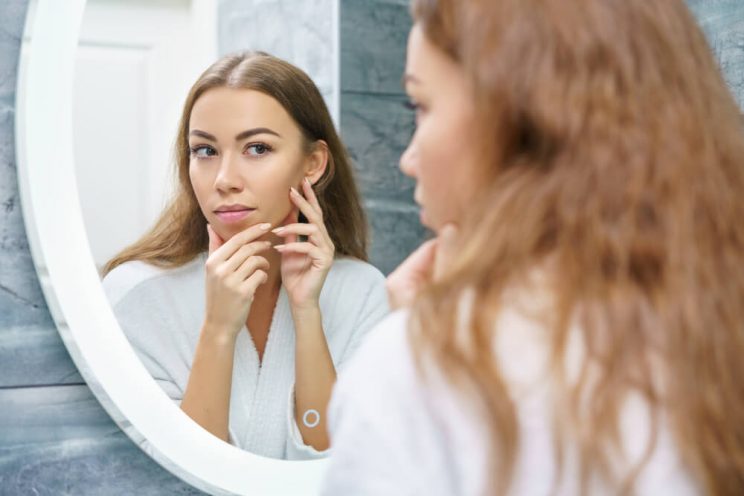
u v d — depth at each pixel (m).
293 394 0.98
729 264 0.48
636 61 0.47
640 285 0.45
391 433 0.45
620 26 0.47
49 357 0.88
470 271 0.45
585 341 0.44
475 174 0.49
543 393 0.44
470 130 0.48
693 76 0.49
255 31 0.95
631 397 0.44
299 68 0.97
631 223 0.45
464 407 0.44
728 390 0.47
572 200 0.45
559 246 0.45
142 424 0.89
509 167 0.47
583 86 0.45
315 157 0.99
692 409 0.45
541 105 0.45
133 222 0.89
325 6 0.99
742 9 1.08
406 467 0.44
